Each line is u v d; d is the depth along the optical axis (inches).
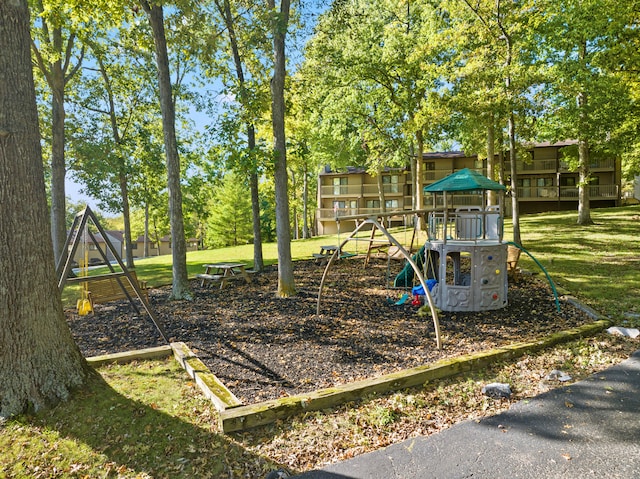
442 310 350.6
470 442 157.4
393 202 1563.7
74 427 167.8
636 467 139.1
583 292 373.1
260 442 160.9
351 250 754.8
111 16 422.6
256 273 554.3
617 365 223.9
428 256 410.0
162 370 232.5
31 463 146.8
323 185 1660.9
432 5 727.7
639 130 597.9
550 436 159.2
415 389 203.0
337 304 376.8
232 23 494.9
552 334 267.3
